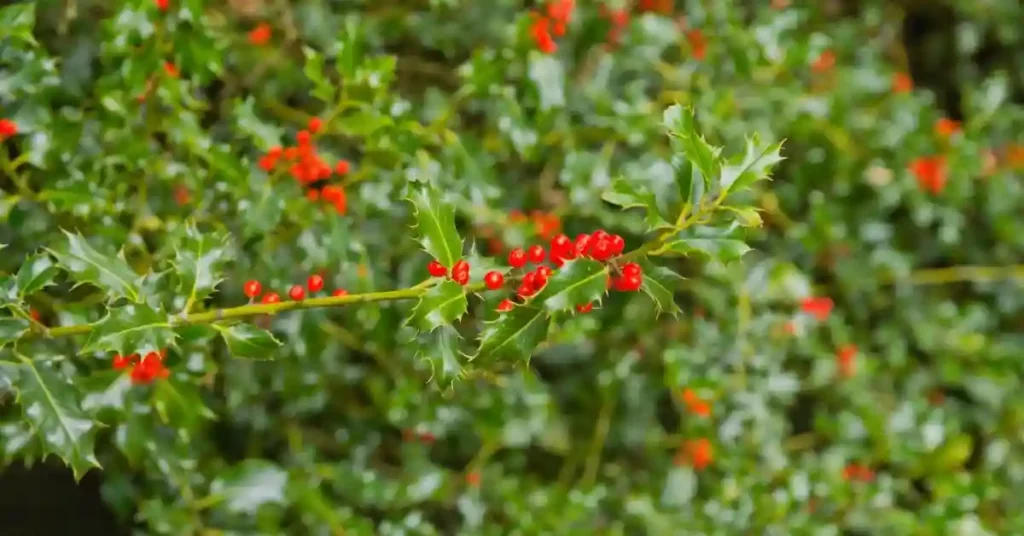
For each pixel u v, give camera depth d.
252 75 1.33
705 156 1.07
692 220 1.08
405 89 1.41
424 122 1.34
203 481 1.31
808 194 1.47
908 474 1.43
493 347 1.07
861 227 1.47
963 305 1.55
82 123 1.22
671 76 1.40
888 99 1.48
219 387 1.33
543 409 1.35
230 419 1.34
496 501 1.37
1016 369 1.47
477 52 1.29
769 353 1.42
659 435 1.41
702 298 1.43
